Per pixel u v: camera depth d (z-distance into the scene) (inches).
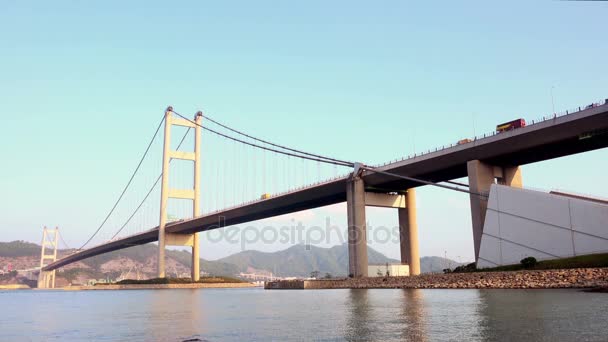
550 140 2512.3
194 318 1346.0
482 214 2807.6
